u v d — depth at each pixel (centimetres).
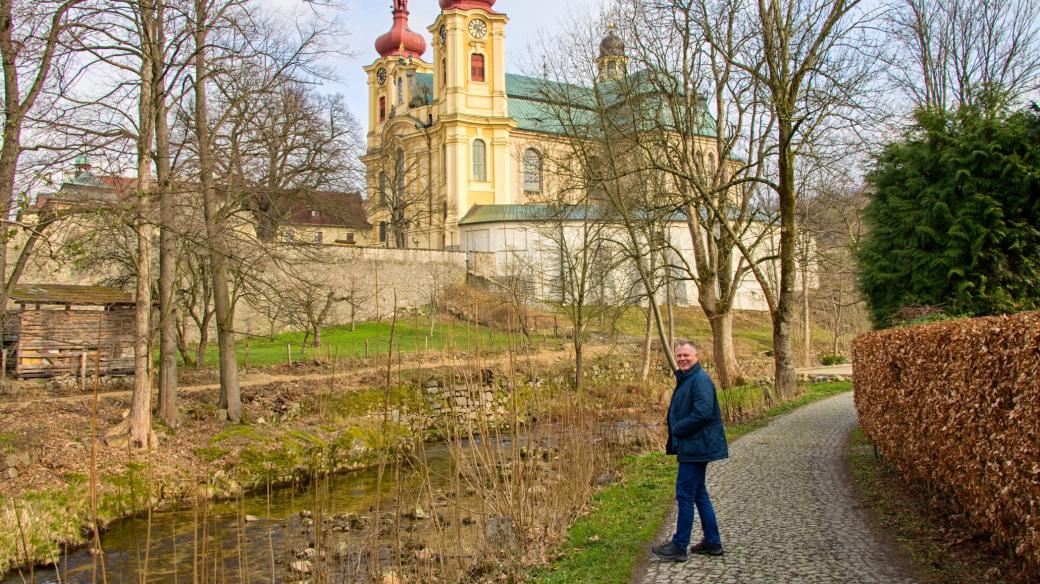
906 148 1948
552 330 3997
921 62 2723
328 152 2097
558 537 966
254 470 1784
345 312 4444
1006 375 681
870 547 812
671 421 841
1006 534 688
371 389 2489
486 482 1011
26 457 1523
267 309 2162
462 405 2477
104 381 2503
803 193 3128
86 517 1406
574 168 2797
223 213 1950
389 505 1413
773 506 1025
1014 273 1712
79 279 3219
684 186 2602
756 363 3956
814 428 1761
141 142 1703
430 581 883
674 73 2408
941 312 1706
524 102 7350
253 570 1085
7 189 1773
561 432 1134
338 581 928
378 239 7206
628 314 4859
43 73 1830
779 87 2089
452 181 6706
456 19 6756
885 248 1988
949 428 841
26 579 1120
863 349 1441
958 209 1762
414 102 7350
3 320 2280
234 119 1991
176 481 1634
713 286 2714
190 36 1820
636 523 998
